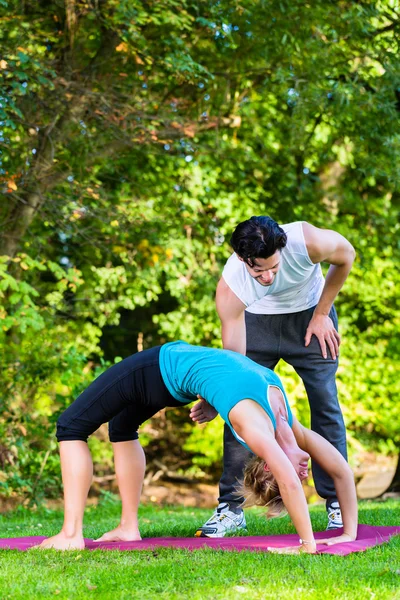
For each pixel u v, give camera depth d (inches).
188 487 436.8
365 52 344.2
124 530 156.6
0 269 271.7
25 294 281.0
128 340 496.4
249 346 170.2
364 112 340.2
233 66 333.7
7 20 274.8
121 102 320.2
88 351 392.8
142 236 361.7
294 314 168.4
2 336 310.7
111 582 111.2
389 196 425.1
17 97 294.7
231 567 118.8
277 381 139.9
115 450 157.6
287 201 392.8
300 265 154.1
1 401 301.3
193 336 403.9
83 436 146.0
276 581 110.4
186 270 394.9
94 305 391.2
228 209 388.8
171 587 108.1
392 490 382.9
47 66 285.7
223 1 303.7
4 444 302.4
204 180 386.0
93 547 145.0
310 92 324.2
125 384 143.7
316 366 169.6
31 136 315.9
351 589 106.7
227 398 131.6
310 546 131.0
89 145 326.3
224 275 152.0
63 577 115.2
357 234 398.6
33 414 328.8
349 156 390.3
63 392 351.3
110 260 398.3
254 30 319.6
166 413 450.3
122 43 281.4
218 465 455.2
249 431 129.0
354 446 421.1
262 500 135.9
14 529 218.8
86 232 348.2
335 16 331.0
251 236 133.5
